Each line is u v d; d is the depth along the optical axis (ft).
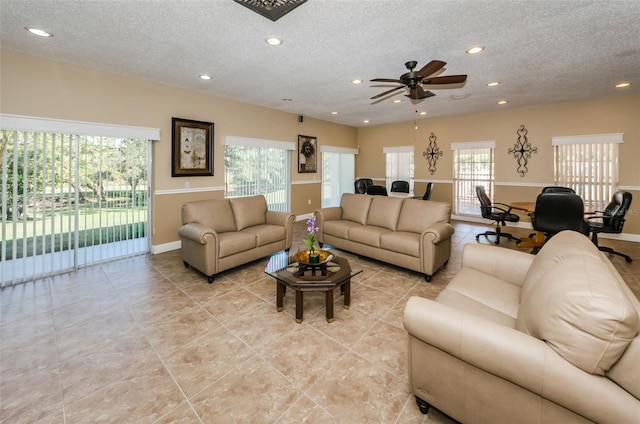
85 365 6.09
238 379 5.71
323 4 7.25
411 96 11.97
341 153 26.17
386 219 13.17
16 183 10.19
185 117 14.87
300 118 21.56
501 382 3.80
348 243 13.33
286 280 7.86
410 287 10.11
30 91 10.39
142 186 13.73
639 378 3.01
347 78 12.96
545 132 18.35
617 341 3.05
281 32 8.69
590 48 9.87
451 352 4.09
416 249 10.75
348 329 7.48
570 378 3.24
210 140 15.93
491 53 10.25
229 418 4.82
